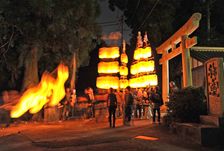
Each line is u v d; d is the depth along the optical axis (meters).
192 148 9.57
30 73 24.16
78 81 34.75
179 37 17.09
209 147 9.75
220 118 10.11
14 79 27.28
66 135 13.39
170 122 13.26
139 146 10.12
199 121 11.88
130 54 31.94
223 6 31.64
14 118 23.02
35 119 23.14
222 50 20.95
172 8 30.31
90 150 9.87
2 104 25.00
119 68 21.42
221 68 10.58
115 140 11.41
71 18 22.80
